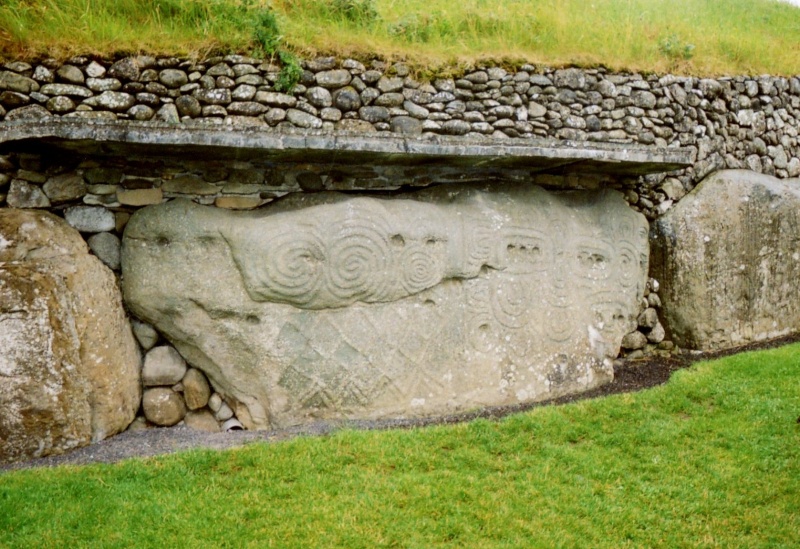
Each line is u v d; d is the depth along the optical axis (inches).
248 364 216.1
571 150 237.9
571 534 158.1
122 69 215.5
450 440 196.5
